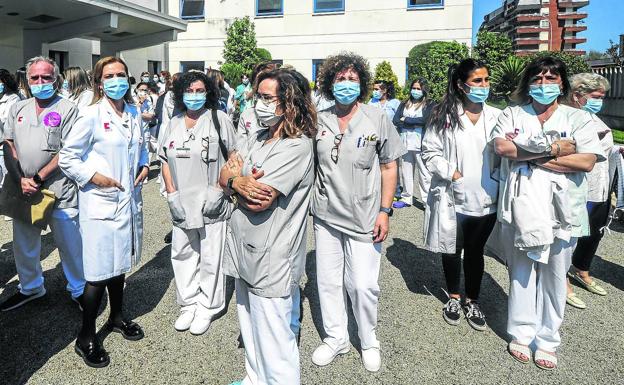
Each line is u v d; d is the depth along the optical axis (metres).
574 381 3.07
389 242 5.89
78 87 5.44
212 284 3.67
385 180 3.10
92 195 3.11
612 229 6.40
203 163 3.53
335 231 3.14
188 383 3.01
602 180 4.23
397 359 3.31
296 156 2.44
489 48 16.72
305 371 3.16
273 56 19.48
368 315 3.14
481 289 4.49
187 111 3.67
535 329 3.33
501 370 3.19
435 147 3.69
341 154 2.97
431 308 4.10
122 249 3.26
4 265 4.93
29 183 3.56
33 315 3.86
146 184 8.88
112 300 3.55
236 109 9.89
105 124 3.18
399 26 18.12
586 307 4.13
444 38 17.78
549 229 2.98
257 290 2.51
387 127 3.04
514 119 3.25
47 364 3.19
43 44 13.61
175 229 3.62
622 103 15.95
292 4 19.05
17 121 3.65
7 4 11.02
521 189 3.09
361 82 3.04
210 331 3.67
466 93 3.50
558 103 3.35
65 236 3.78
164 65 20.44
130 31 14.96
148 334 3.60
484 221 3.61
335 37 18.78
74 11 11.82
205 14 19.97
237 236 2.57
